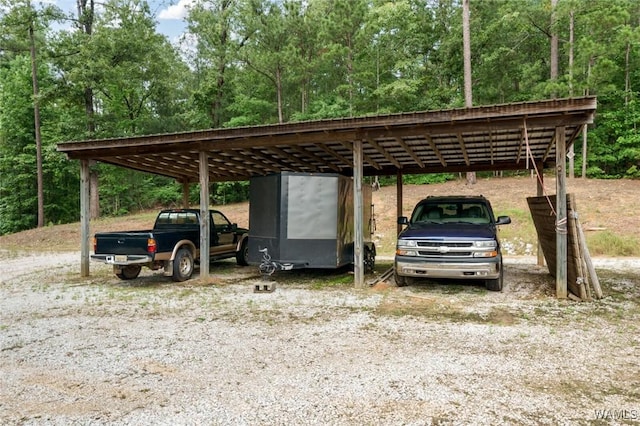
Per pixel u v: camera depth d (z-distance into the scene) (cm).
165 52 2689
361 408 300
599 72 1669
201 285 833
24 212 2756
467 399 312
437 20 2691
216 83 2634
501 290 727
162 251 835
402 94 2212
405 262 713
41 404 316
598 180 2070
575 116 632
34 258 1409
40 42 2350
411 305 625
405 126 711
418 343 447
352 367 380
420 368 375
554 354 410
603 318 542
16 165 2605
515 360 394
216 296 716
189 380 357
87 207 962
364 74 2295
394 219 1738
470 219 818
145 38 2303
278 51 2362
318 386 339
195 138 823
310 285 816
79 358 415
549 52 2600
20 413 302
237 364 393
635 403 304
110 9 2242
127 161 1057
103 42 2155
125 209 2923
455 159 1123
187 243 910
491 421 279
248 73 2741
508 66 2406
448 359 398
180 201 3028
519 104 626
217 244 1032
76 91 2228
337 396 320
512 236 1437
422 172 1229
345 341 457
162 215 1042
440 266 689
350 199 916
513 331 488
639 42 1703
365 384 342
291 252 827
